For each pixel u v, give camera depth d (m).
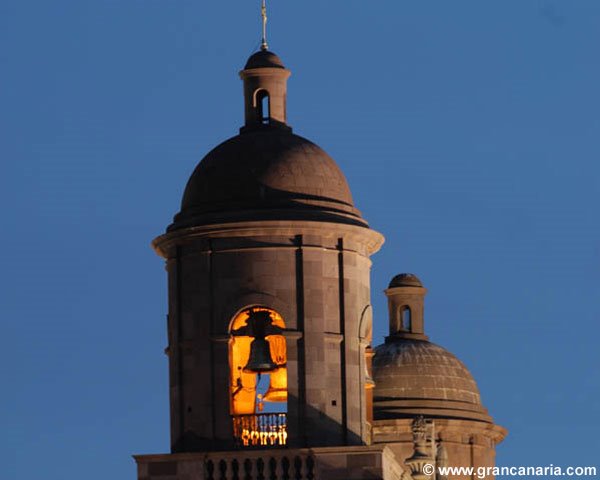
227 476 193.75
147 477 194.12
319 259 197.38
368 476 193.25
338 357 197.12
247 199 197.88
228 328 196.50
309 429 195.38
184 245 198.75
